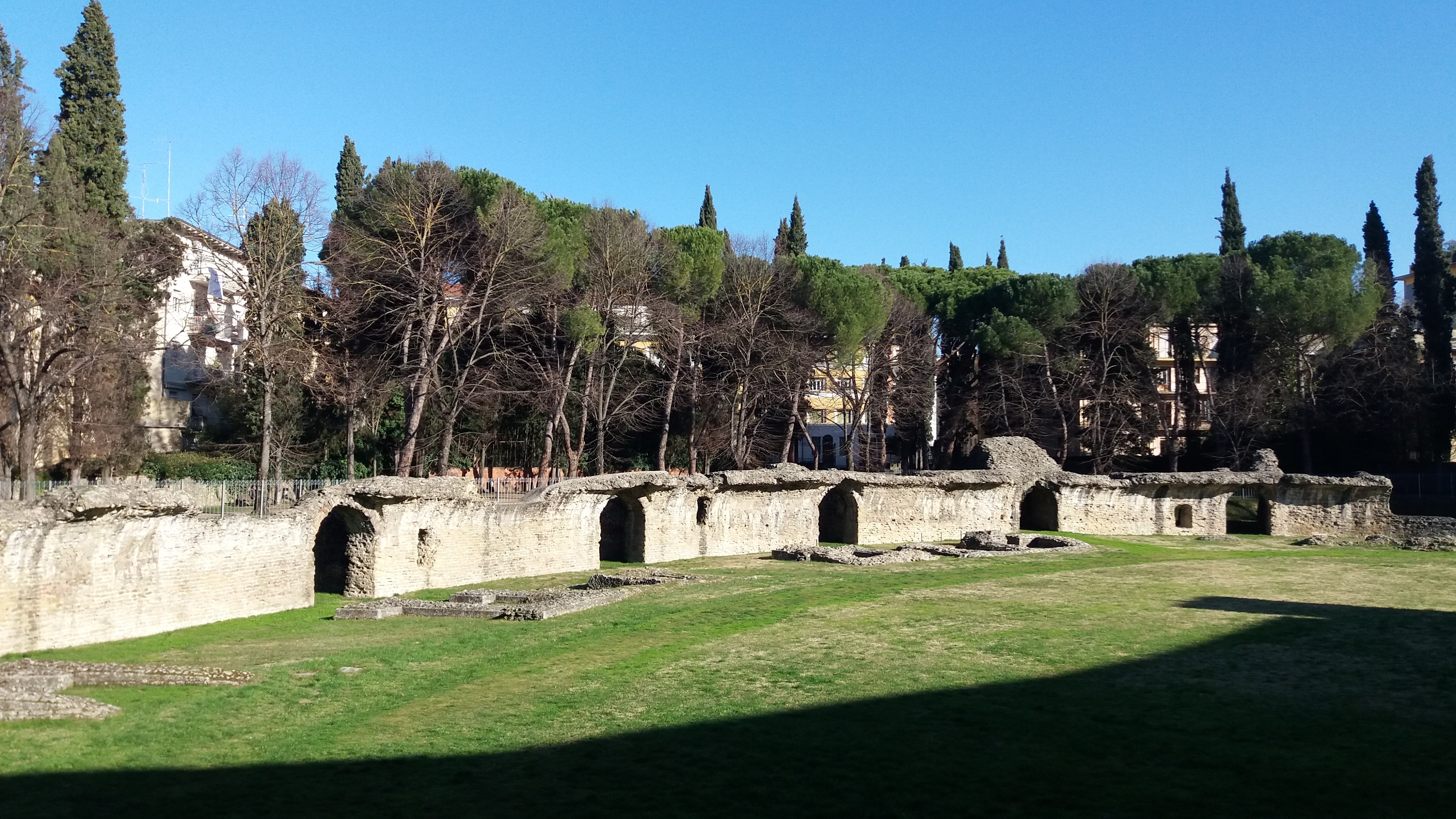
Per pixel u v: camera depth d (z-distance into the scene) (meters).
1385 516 55.59
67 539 21.20
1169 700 17.78
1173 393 76.19
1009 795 12.98
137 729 15.89
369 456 48.47
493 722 16.72
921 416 65.44
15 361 32.03
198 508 24.45
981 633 24.42
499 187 46.66
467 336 49.44
